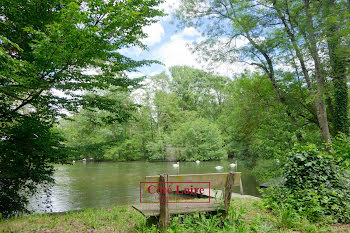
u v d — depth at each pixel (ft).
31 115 24.89
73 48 17.92
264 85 49.57
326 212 12.17
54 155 24.63
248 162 48.88
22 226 11.78
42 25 21.88
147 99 126.72
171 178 10.16
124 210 16.17
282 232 9.75
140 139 125.49
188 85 171.53
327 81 38.58
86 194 39.01
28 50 23.52
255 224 10.33
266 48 40.01
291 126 38.22
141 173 69.36
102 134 110.32
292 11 38.50
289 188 13.94
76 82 23.29
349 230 10.19
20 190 25.22
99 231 10.80
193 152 115.44
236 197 21.52
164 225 9.71
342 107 41.70
